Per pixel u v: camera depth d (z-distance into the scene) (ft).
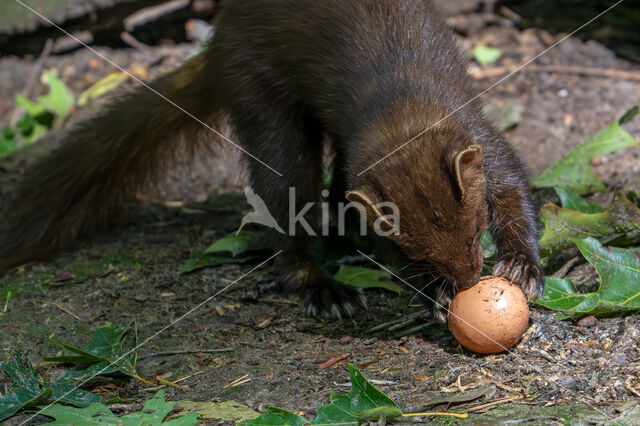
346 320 4.11
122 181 4.79
